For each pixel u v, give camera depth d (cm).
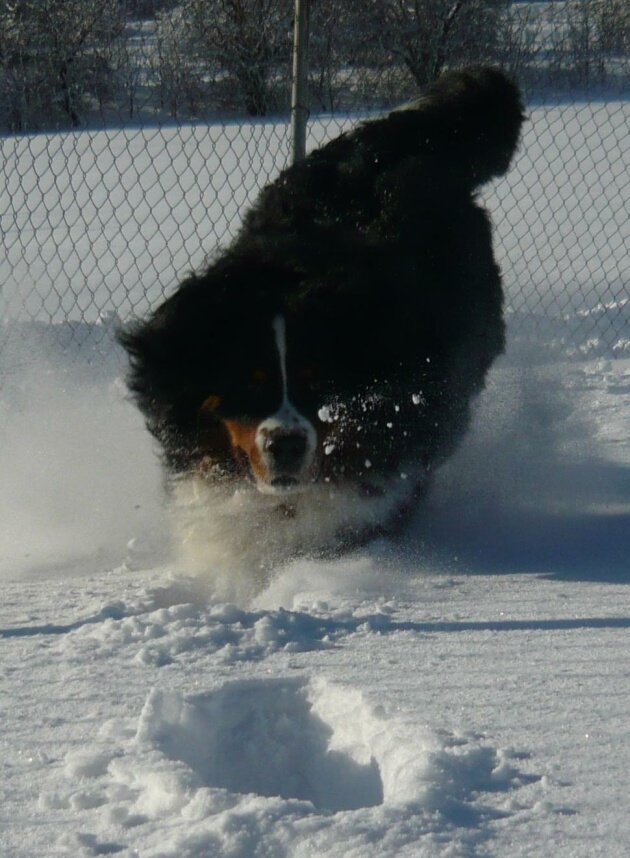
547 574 620
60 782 353
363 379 631
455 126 795
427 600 564
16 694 428
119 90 1182
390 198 684
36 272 1564
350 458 645
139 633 495
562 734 381
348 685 429
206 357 625
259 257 625
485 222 804
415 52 1150
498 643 484
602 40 1258
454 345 692
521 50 1195
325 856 299
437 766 347
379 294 623
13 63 1141
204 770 395
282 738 423
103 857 304
